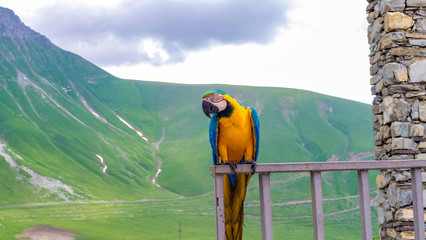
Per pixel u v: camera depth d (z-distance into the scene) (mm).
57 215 114438
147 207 132625
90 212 121312
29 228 101625
